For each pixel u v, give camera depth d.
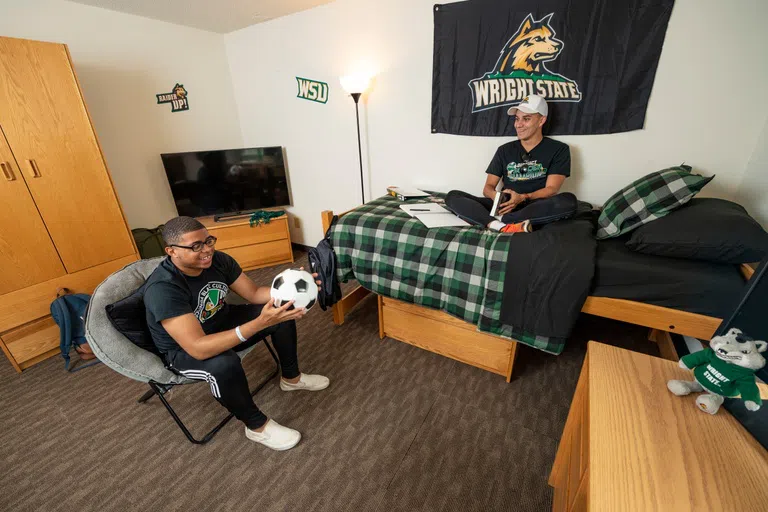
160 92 2.72
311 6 2.43
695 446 0.61
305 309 1.20
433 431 1.39
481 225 1.62
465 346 1.70
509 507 1.11
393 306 1.85
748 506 0.51
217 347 1.12
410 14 2.16
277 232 3.02
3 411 1.58
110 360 1.09
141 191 2.74
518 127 1.86
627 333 1.95
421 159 2.50
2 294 1.76
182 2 2.26
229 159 2.86
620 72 1.71
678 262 1.25
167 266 1.21
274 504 1.14
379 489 1.18
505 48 1.95
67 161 1.91
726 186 1.67
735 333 0.65
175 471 1.26
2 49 1.63
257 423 1.30
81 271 2.05
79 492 1.20
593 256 1.28
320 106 2.79
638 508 0.51
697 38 1.54
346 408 1.51
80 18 2.23
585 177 1.98
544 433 1.36
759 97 1.49
